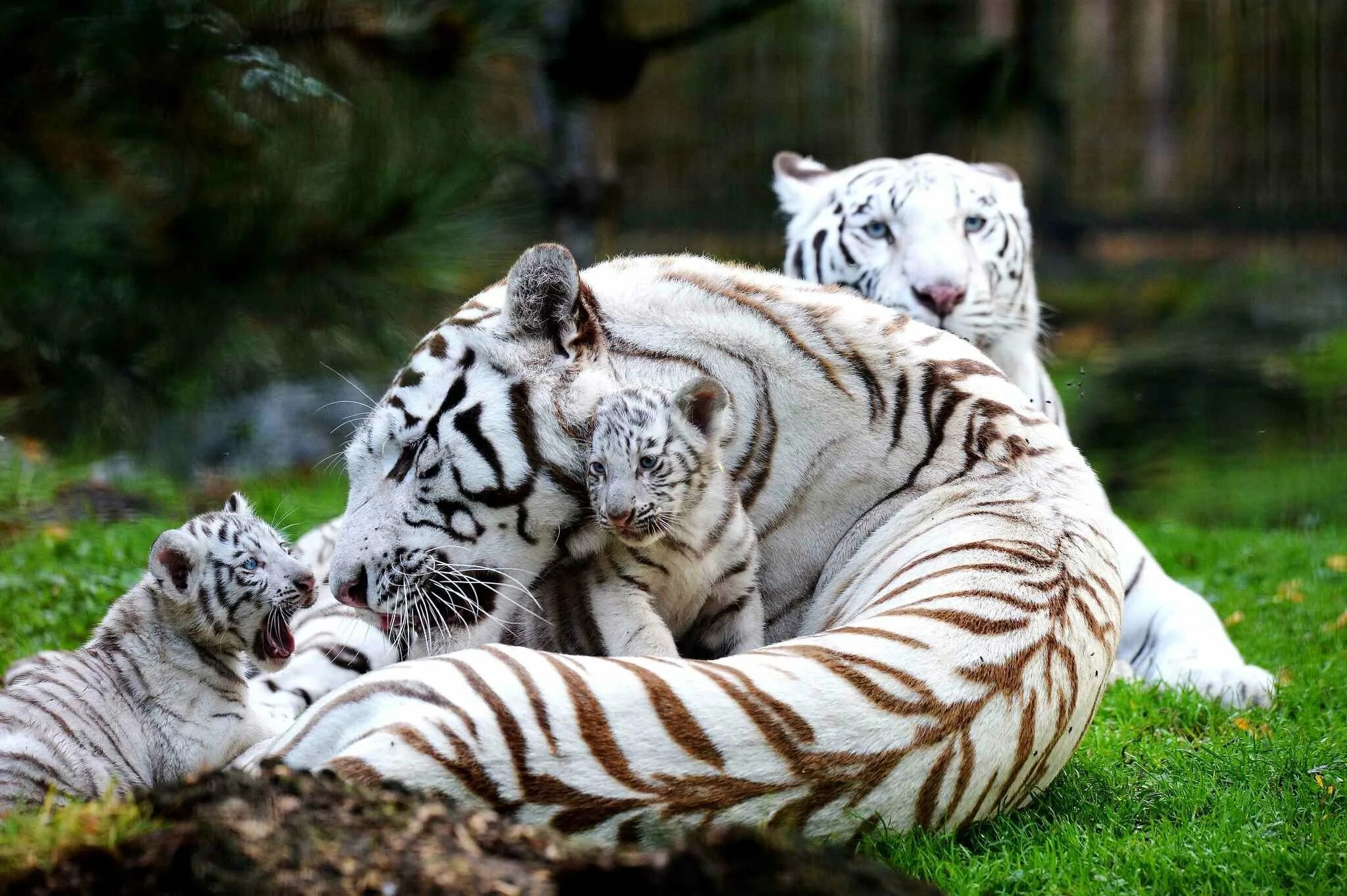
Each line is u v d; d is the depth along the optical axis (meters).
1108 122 34.06
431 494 8.39
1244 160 33.25
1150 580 12.00
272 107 14.20
